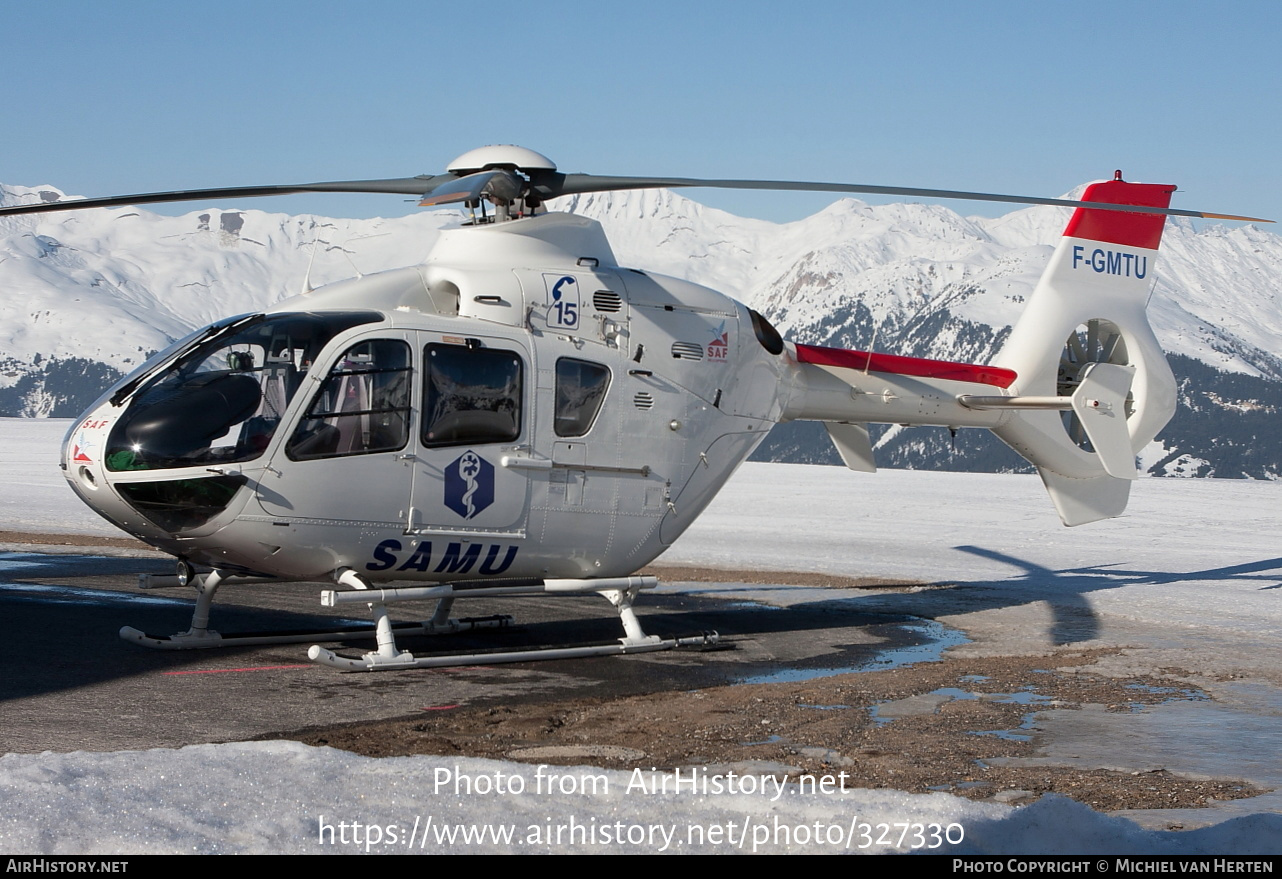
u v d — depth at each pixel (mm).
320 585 15547
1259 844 5000
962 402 13836
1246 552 22141
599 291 10898
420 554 10078
